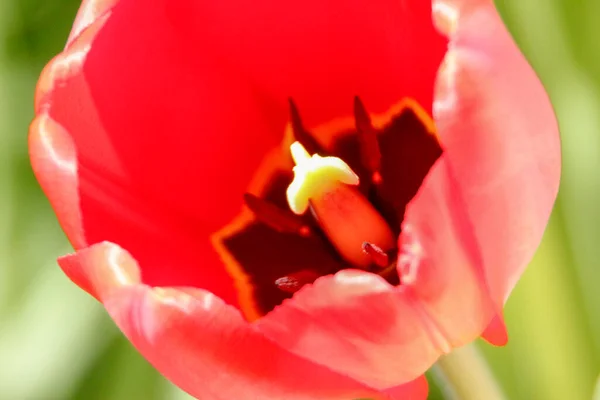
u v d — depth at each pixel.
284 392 0.31
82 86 0.33
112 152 0.33
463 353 0.34
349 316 0.31
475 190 0.31
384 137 0.35
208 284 0.34
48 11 0.46
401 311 0.31
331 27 0.34
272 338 0.31
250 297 0.34
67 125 0.33
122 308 0.31
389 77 0.35
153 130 0.34
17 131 0.46
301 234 0.35
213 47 0.34
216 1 0.34
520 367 0.38
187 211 0.34
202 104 0.34
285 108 0.35
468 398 0.34
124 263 0.31
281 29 0.34
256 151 0.35
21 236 0.45
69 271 0.32
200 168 0.35
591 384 0.38
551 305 0.38
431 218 0.30
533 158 0.31
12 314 0.44
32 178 0.45
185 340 0.31
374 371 0.31
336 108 0.35
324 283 0.30
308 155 0.34
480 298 0.31
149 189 0.34
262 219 0.35
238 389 0.31
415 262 0.30
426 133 0.35
